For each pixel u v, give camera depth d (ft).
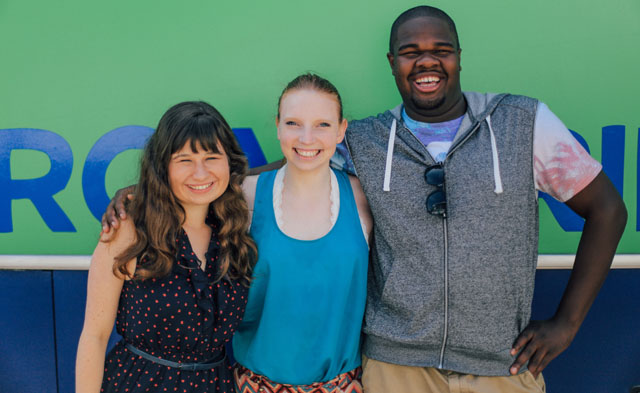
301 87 5.32
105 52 6.67
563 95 6.56
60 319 6.80
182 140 4.83
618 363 6.73
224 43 6.66
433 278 5.19
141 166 5.03
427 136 5.61
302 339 5.34
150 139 5.06
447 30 5.38
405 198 5.32
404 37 5.41
